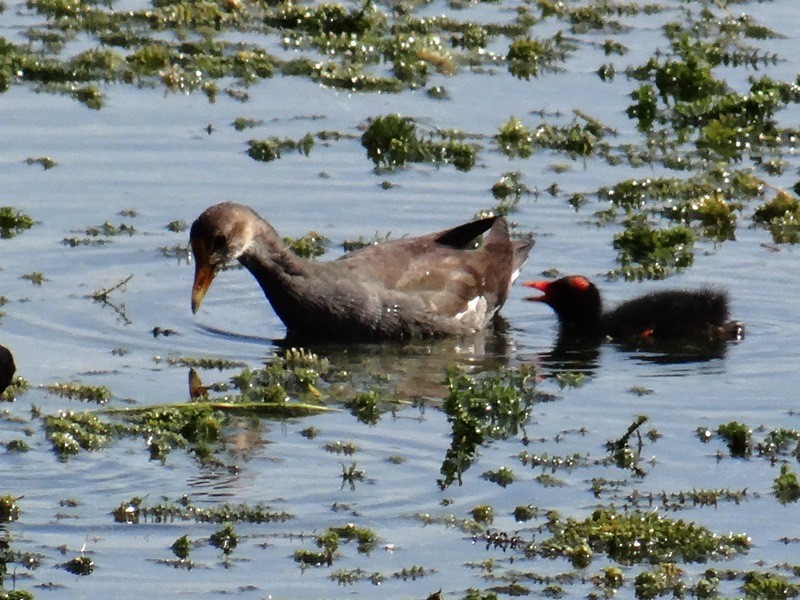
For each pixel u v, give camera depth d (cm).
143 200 1800
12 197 1786
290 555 1096
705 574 1093
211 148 1925
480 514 1158
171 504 1160
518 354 1544
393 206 1817
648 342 1580
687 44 2194
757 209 1822
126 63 2122
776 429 1323
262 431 1300
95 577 1059
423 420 1332
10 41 2175
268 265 1557
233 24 2305
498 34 2309
